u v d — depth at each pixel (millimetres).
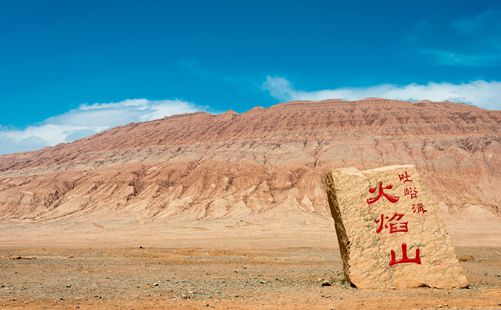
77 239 71312
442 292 16766
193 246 54500
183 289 18016
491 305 14102
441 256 18141
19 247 52812
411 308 13664
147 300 15375
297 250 45406
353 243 18203
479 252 42688
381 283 17953
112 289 18016
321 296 16047
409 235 18281
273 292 17109
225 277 23094
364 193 18562
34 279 21891
